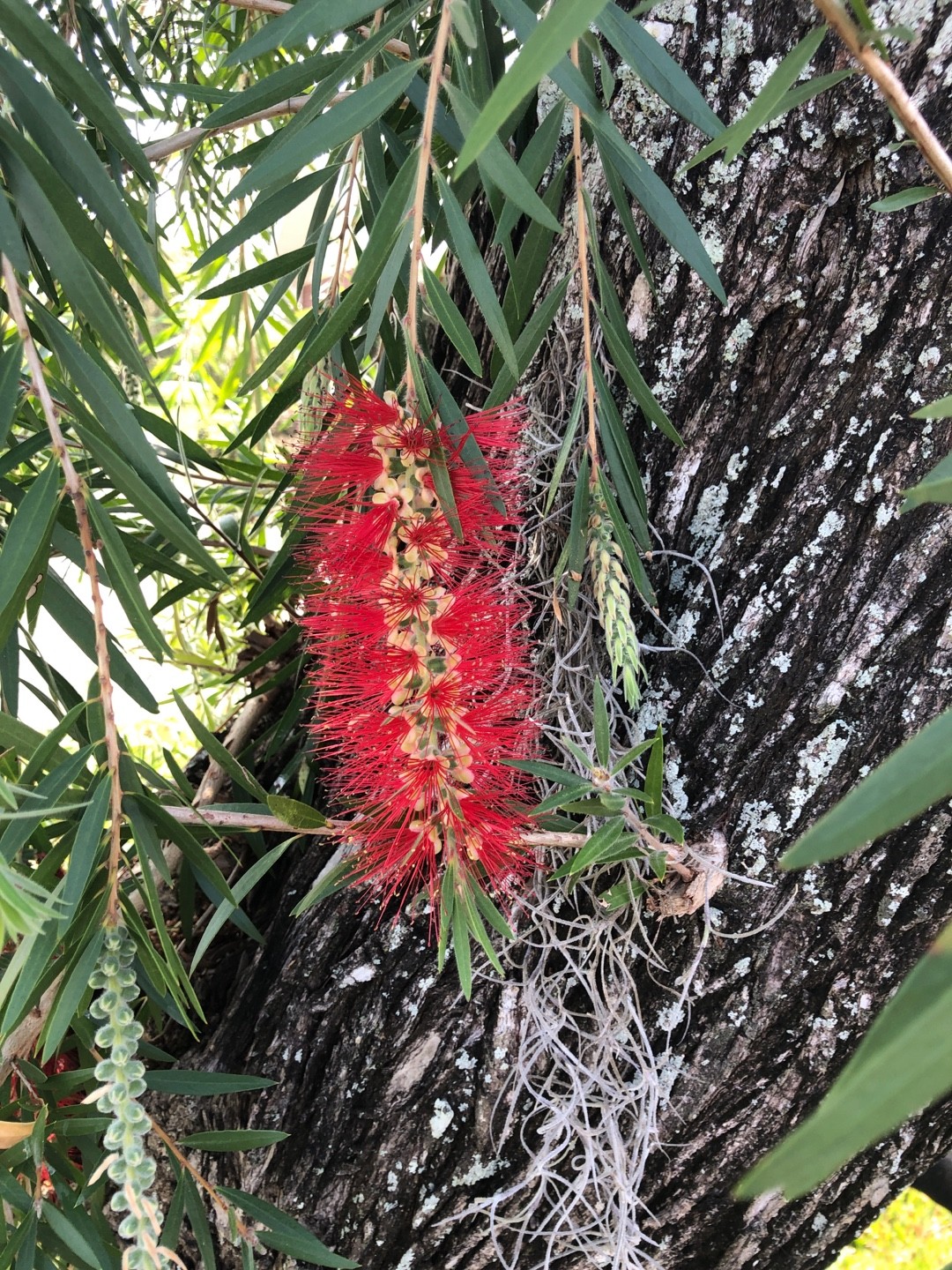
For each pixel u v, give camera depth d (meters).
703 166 0.27
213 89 0.29
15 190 0.20
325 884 0.25
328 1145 0.32
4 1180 0.24
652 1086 0.30
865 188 0.26
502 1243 0.32
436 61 0.22
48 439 0.25
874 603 0.27
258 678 0.44
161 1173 0.34
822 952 0.29
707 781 0.29
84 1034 0.28
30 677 0.66
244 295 0.50
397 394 0.26
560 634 0.31
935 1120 0.30
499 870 0.26
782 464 0.28
